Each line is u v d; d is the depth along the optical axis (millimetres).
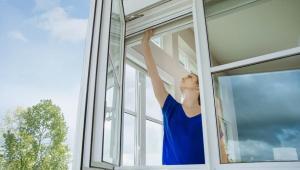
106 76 941
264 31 1064
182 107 1633
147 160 2449
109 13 1052
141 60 2143
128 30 1576
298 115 882
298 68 936
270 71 983
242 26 1119
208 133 1005
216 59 1108
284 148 868
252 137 935
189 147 1459
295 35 998
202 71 1099
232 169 911
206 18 1204
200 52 1130
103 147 870
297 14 1025
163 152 1597
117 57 1362
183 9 1397
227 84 1048
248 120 962
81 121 802
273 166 843
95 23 970
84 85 861
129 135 2229
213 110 1026
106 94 960
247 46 1074
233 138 964
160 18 1471
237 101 1006
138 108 2398
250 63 1022
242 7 1153
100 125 869
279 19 1055
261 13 1104
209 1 1230
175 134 1544
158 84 1684
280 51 979
